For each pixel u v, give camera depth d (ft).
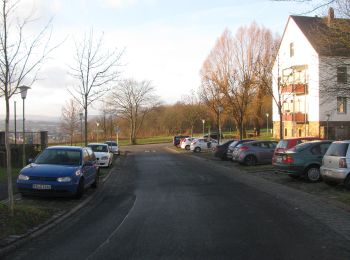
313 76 151.84
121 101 257.75
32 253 23.48
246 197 44.83
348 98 72.49
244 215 34.19
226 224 30.63
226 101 148.97
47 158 46.11
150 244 24.89
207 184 58.08
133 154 156.97
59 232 28.99
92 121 251.80
